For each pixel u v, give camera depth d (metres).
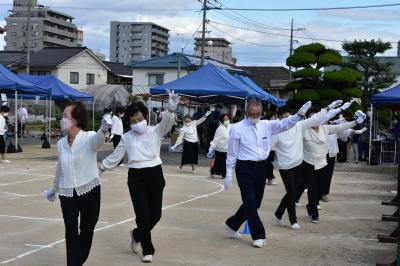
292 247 7.72
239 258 7.02
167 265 6.59
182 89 20.88
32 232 8.15
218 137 15.81
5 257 6.73
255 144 7.54
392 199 12.73
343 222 9.80
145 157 6.63
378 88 36.44
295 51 29.36
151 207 6.80
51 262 6.55
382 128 31.44
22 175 15.30
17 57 56.12
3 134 18.83
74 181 5.62
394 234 8.20
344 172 19.59
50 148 25.97
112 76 61.38
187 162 17.42
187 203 11.32
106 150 25.88
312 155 9.59
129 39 119.00
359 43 36.97
